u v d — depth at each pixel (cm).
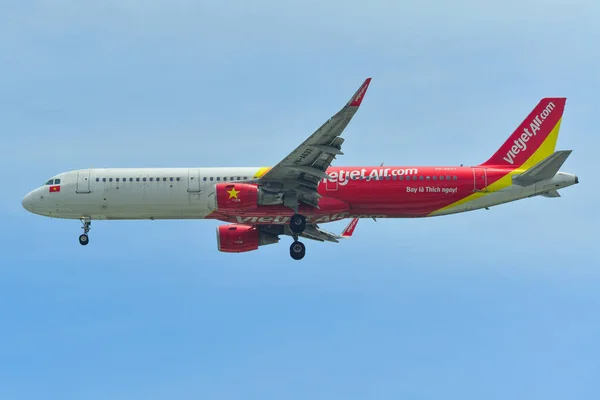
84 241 19312
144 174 18762
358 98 15650
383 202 18412
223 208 17838
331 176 18438
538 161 18738
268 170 18738
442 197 18388
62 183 18850
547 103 18775
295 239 18525
